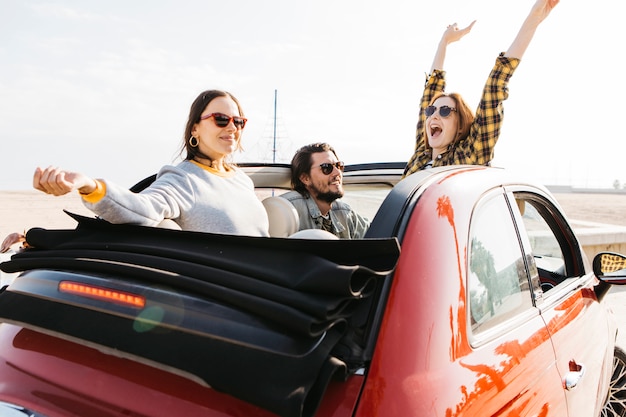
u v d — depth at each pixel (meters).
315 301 1.22
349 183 3.70
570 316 2.25
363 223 3.30
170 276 1.38
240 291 1.31
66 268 1.60
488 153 3.36
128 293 1.38
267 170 3.14
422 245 1.50
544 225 2.53
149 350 1.25
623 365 2.97
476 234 1.75
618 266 2.64
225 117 2.43
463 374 1.40
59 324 1.40
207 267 1.42
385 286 1.38
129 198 1.78
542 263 2.60
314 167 3.00
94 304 1.41
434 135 3.54
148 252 1.58
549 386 1.83
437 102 3.48
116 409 1.32
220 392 1.21
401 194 1.63
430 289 1.44
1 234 9.98
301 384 1.13
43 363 1.50
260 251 1.46
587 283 2.67
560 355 1.99
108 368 1.41
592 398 2.32
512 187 2.14
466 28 4.19
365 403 1.21
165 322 1.29
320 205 3.14
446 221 1.60
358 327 1.32
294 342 1.20
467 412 1.35
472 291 1.63
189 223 2.21
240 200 2.46
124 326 1.32
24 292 1.57
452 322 1.45
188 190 2.23
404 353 1.31
